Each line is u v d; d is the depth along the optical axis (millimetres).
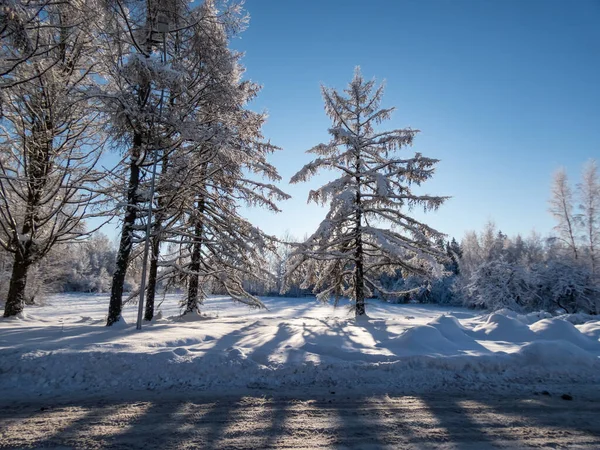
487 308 35031
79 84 12641
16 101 11836
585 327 11156
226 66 11234
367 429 4145
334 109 15688
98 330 9750
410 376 6391
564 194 29922
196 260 16266
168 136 11031
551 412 4828
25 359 6168
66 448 3596
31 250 14102
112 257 64875
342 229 15789
